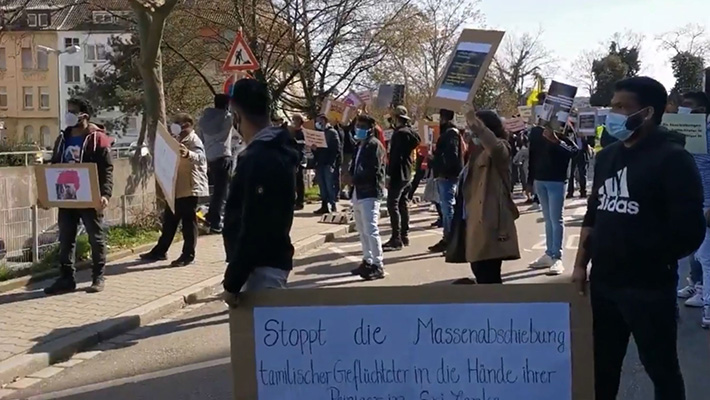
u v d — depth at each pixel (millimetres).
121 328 7215
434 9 32625
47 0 21312
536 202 19391
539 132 9648
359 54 26000
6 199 10023
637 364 6074
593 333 3949
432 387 3795
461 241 6645
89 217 8375
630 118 3861
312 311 3828
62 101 70812
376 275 9602
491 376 3773
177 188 9844
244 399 3879
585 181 21438
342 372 3824
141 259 10312
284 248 4168
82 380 5965
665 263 3848
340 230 13633
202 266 9883
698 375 5824
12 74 71625
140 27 13148
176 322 7637
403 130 11500
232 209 4227
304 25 24812
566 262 10727
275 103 24734
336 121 19328
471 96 4719
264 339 3859
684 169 3748
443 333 3779
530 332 3754
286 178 4102
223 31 25594
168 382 5867
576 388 3750
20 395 5668
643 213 3822
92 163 8094
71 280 8461
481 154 6445
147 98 13250
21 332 6871
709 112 7699
